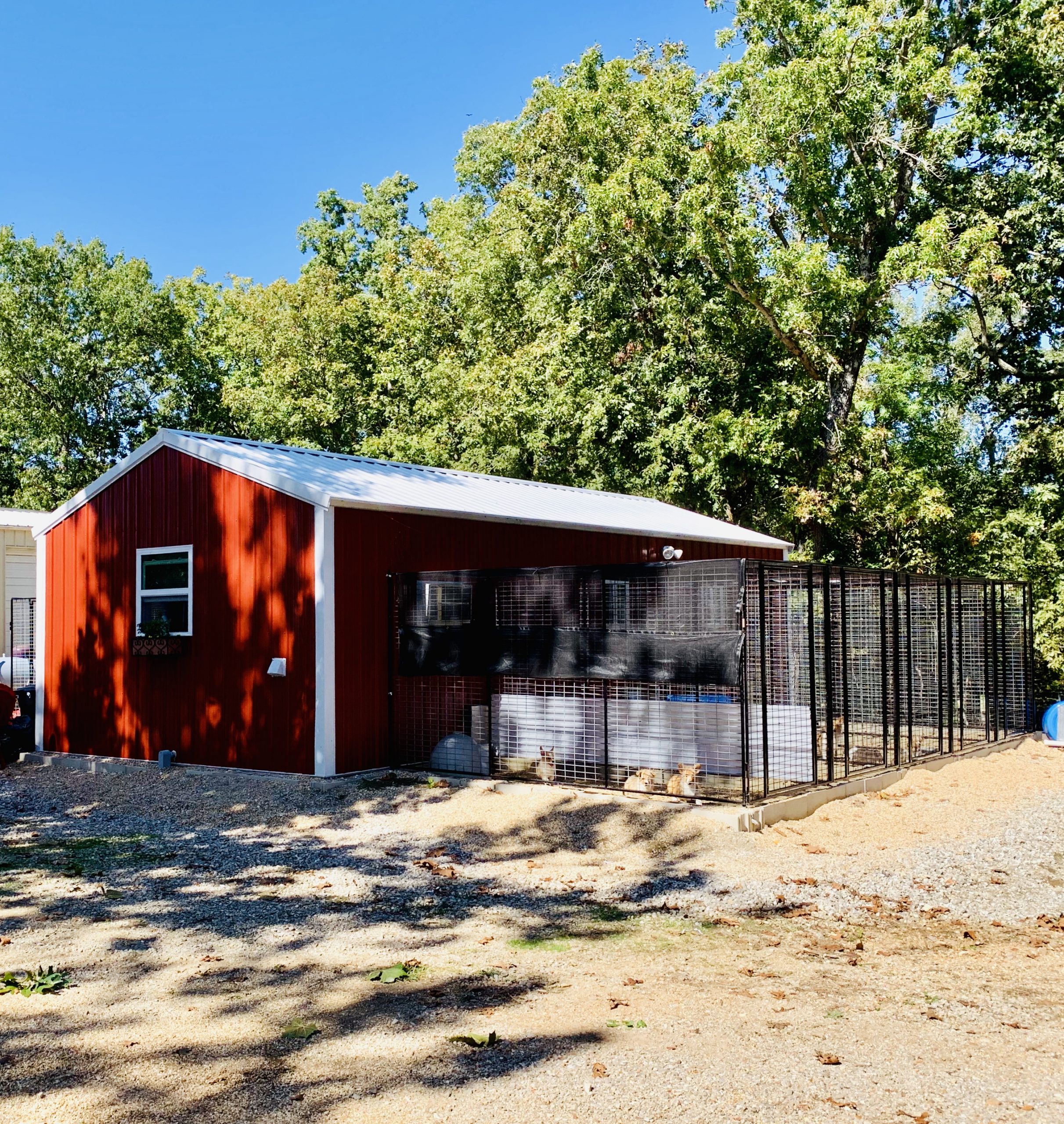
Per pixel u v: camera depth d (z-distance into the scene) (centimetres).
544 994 534
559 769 1123
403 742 1197
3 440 3659
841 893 750
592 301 2628
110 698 1349
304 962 587
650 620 1398
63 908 699
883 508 2120
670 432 2369
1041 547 1997
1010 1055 454
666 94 2516
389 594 1196
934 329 2194
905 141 2122
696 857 830
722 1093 412
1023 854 864
